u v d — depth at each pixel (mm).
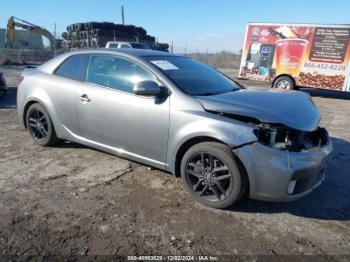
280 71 13836
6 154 5195
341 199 4086
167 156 4027
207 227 3387
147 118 4070
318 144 3752
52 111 5098
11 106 9031
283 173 3348
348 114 9734
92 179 4375
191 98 3840
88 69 4766
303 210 3789
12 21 29109
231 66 34219
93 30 28625
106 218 3482
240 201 3906
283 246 3125
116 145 4520
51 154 5215
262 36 14109
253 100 3834
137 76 4258
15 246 2998
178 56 4902
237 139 3438
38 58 30031
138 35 30641
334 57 12609
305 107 3938
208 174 3713
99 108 4500
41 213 3535
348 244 3186
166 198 3936
